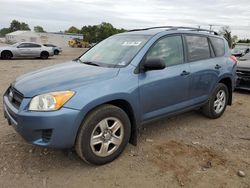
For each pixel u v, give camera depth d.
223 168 3.69
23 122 3.26
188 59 4.79
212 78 5.25
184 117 5.71
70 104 3.25
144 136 4.66
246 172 3.62
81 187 3.23
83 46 65.50
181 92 4.60
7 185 3.21
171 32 4.60
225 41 5.95
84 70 3.90
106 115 3.56
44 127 3.19
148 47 4.14
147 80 3.99
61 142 3.26
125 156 3.94
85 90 3.39
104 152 3.64
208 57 5.30
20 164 3.65
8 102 3.74
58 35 71.31
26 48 21.66
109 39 4.96
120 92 3.63
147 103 4.06
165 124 5.27
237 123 5.53
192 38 4.98
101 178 3.41
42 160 3.76
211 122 5.50
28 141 3.33
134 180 3.38
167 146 4.29
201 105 5.21
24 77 4.00
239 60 9.05
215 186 3.30
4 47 20.73
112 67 3.95
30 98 3.32
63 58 24.91
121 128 3.77
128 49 4.24
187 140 4.56
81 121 3.34
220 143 4.50
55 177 3.40
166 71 4.31
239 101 7.46
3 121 5.08
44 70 4.17
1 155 3.85
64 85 3.39
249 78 8.24
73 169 3.58
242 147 4.38
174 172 3.56
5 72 12.05
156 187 3.26
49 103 3.21
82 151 3.45
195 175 3.50
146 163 3.76
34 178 3.37
